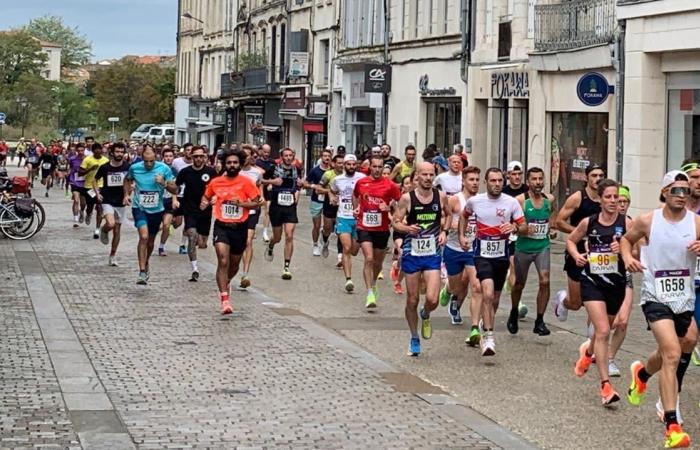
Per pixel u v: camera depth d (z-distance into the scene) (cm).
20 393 1066
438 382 1170
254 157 2550
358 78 4597
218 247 1581
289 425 970
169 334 1422
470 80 3500
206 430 948
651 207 2462
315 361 1260
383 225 1694
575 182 2834
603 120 2689
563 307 1313
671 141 2445
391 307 1714
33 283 1894
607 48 2566
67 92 11588
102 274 2050
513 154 3219
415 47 4022
